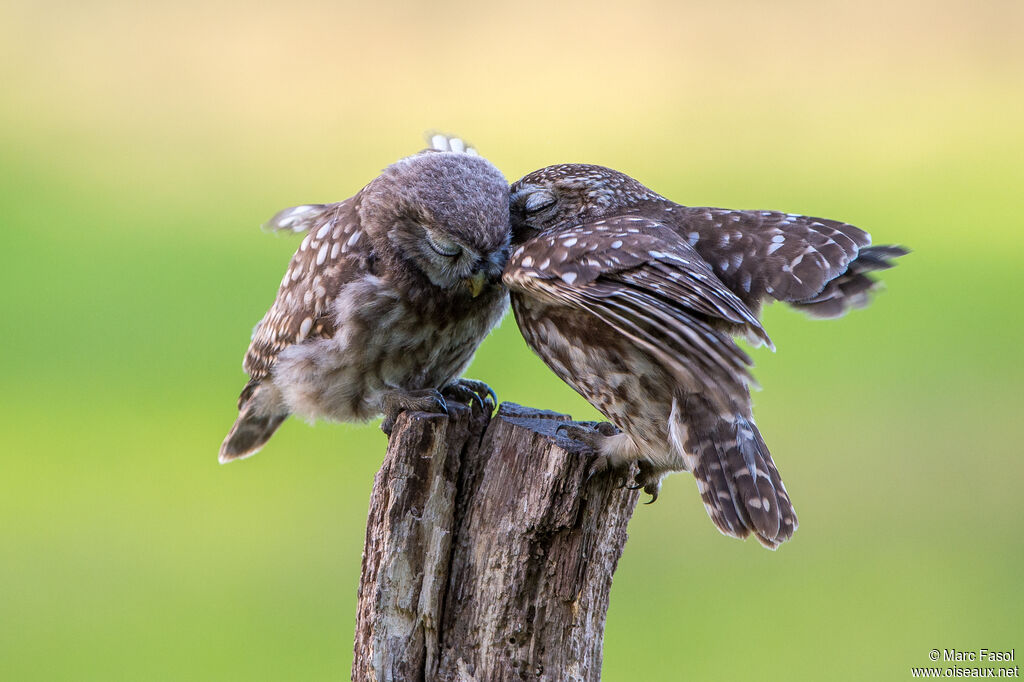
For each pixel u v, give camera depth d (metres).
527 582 5.61
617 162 21.17
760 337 5.12
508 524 5.62
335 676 10.27
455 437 5.74
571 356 5.84
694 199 20.38
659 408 5.66
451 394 7.07
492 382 13.98
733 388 4.89
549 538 5.59
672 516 12.48
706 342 4.91
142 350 15.84
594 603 5.71
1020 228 19.86
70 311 16.83
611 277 5.33
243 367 7.58
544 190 6.56
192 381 15.23
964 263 18.92
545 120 21.59
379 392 6.87
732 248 5.73
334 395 6.92
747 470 5.45
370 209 6.55
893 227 19.89
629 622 10.79
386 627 5.59
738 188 20.73
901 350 16.22
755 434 5.54
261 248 19.28
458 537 5.72
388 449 5.68
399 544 5.60
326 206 8.01
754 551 11.95
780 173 21.42
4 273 17.62
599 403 5.89
